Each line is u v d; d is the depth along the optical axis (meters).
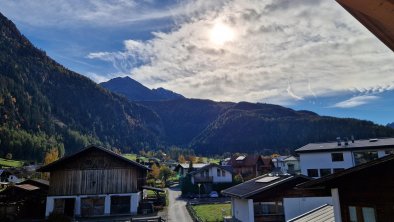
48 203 37.41
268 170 84.12
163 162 131.25
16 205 36.06
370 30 4.69
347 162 46.88
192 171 71.81
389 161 9.20
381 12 3.55
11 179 73.38
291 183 24.33
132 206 38.50
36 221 34.34
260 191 23.83
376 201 9.34
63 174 38.44
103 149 39.03
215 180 62.72
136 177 39.44
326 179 10.15
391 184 9.09
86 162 39.03
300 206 23.92
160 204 44.47
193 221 32.19
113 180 38.91
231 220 28.09
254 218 23.69
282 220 23.67
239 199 26.92
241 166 83.88
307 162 50.06
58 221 33.22
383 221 9.12
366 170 9.66
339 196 10.35
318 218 13.96
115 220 33.25
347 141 49.53
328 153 48.47
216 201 49.66
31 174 79.44
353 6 3.81
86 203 37.94
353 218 9.95
